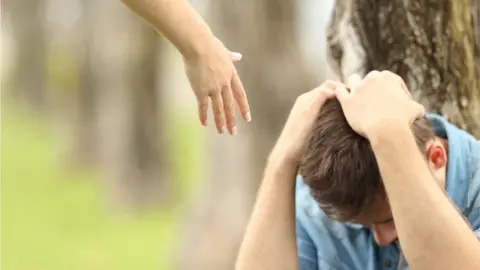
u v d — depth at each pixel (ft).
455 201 11.51
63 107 86.79
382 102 11.15
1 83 131.85
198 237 36.29
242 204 35.19
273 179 12.07
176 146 91.35
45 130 103.76
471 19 13.87
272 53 35.12
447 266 10.64
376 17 13.96
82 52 74.79
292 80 35.14
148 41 58.85
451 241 10.64
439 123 11.88
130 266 51.24
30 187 74.79
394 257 11.95
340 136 11.05
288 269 11.95
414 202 10.72
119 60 59.21
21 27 102.06
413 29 13.79
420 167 10.83
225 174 35.96
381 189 11.00
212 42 12.42
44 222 62.49
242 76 35.32
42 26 100.42
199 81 12.38
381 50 13.97
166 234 57.36
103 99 62.08
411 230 10.71
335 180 10.90
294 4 35.29
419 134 11.16
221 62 12.42
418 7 13.75
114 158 61.57
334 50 14.46
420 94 13.85
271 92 35.17
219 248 35.60
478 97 13.87
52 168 82.43
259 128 35.12
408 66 13.87
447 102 13.83
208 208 36.11
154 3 12.18
